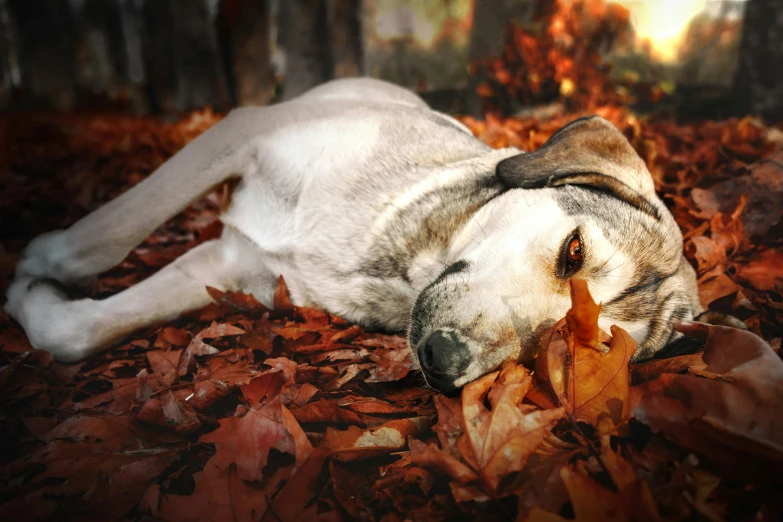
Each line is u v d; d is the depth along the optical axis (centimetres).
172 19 436
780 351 66
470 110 243
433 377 57
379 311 75
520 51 221
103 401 63
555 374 56
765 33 216
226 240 83
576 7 220
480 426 51
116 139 238
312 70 279
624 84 272
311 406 58
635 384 61
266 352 71
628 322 64
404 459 53
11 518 48
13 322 79
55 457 54
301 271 76
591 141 70
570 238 64
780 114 209
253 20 301
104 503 50
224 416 60
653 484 48
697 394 53
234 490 49
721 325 63
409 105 92
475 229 70
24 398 64
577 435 53
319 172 76
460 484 50
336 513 48
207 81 373
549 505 47
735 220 91
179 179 77
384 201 73
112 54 624
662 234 68
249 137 79
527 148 128
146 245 112
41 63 530
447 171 74
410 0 591
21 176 166
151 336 76
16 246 109
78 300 75
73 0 632
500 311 60
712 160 126
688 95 304
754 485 48
